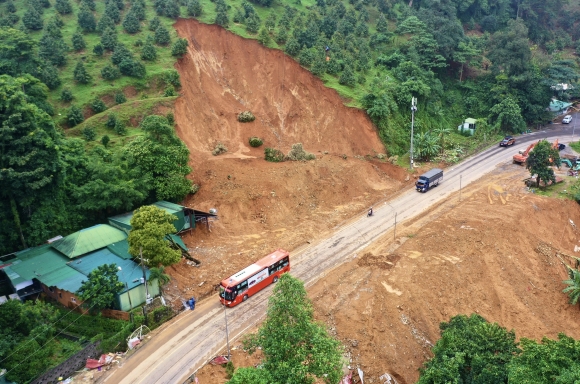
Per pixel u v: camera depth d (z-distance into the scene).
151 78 71.19
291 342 25.84
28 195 45.28
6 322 34.78
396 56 87.44
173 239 47.66
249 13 86.12
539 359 25.14
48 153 45.84
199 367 34.03
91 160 53.41
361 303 41.03
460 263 47.19
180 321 39.38
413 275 44.56
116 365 34.47
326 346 26.00
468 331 32.03
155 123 55.28
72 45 75.12
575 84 103.06
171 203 52.97
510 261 49.16
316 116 74.25
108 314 39.31
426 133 76.31
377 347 37.34
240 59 80.19
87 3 83.62
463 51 93.88
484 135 84.44
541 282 48.38
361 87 78.19
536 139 85.69
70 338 37.69
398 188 65.88
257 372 24.70
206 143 68.88
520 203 58.91
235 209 56.56
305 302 27.30
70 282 40.19
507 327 42.44
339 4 98.00
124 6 86.44
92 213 51.19
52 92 66.62
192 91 73.56
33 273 42.00
